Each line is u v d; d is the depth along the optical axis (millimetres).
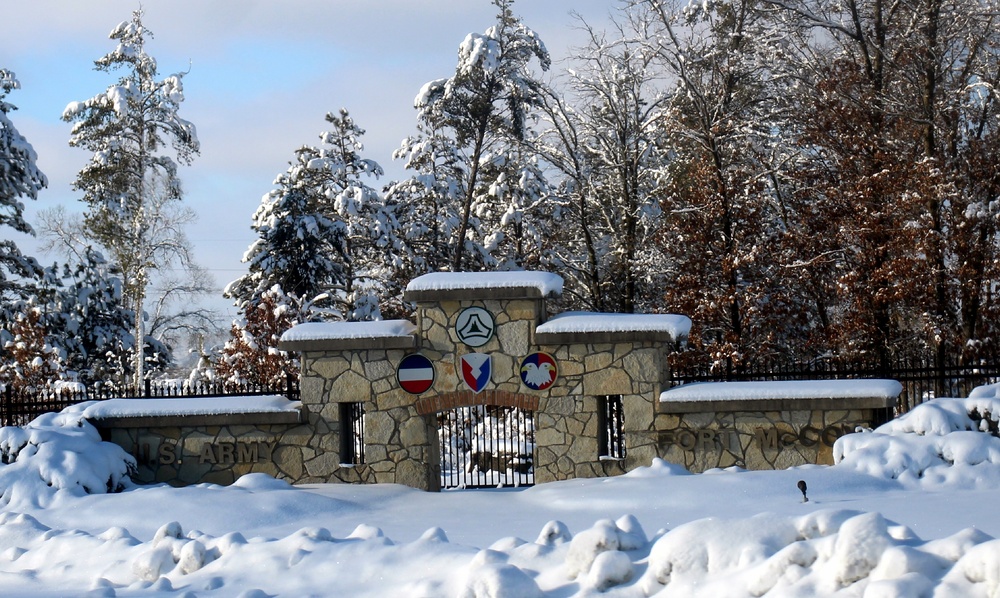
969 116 30406
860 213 27891
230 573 10695
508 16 36094
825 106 29125
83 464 18234
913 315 29203
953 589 6773
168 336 51281
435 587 9312
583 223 36281
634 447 18797
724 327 31359
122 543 12227
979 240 27234
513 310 19188
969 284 26906
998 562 6723
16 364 33812
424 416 19344
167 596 10117
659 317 19062
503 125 36219
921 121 28156
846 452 17281
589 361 18969
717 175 30594
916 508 13828
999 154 27562
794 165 32125
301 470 19578
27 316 35031
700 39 33406
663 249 31875
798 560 7730
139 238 44812
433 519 15359
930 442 16797
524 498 17141
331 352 19688
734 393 18453
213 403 19797
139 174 46000
